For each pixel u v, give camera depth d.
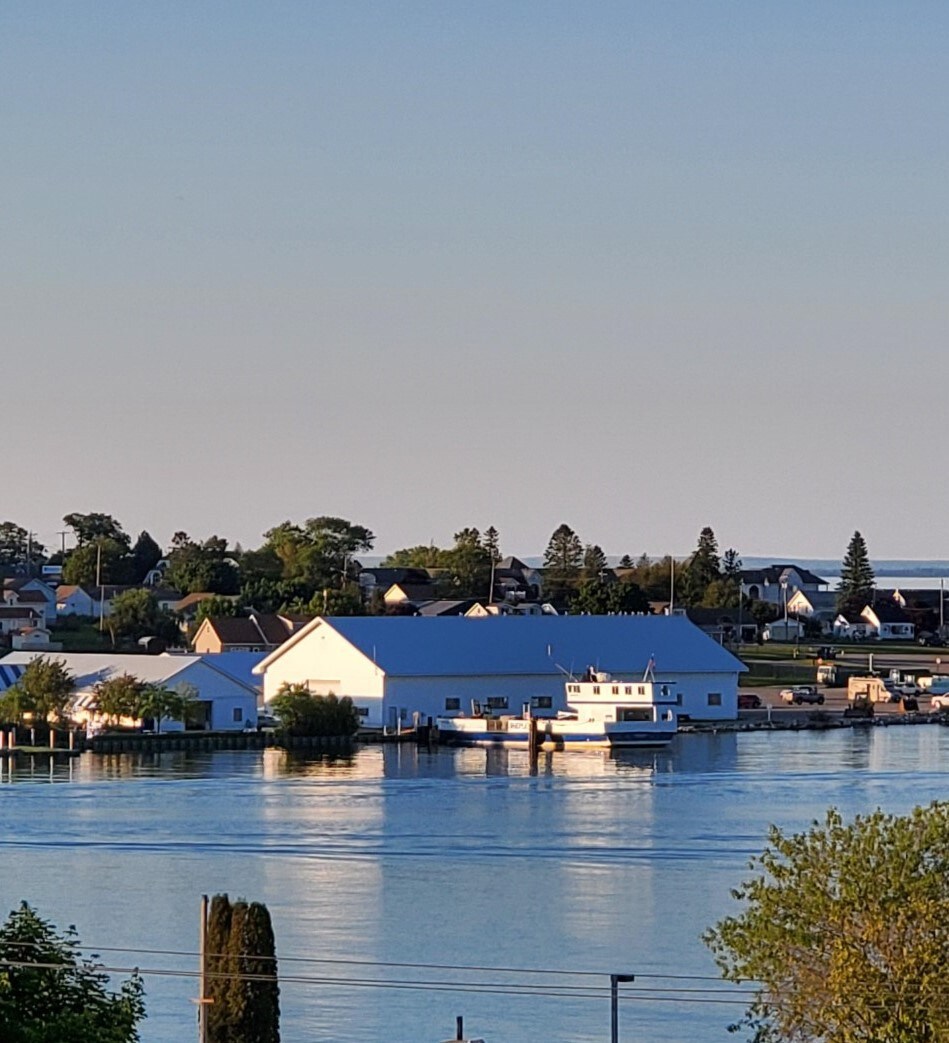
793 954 123.00
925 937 120.50
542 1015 167.12
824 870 123.81
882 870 122.25
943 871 123.19
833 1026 120.94
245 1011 131.75
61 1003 118.50
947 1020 117.06
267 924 134.25
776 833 132.75
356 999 171.88
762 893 124.94
